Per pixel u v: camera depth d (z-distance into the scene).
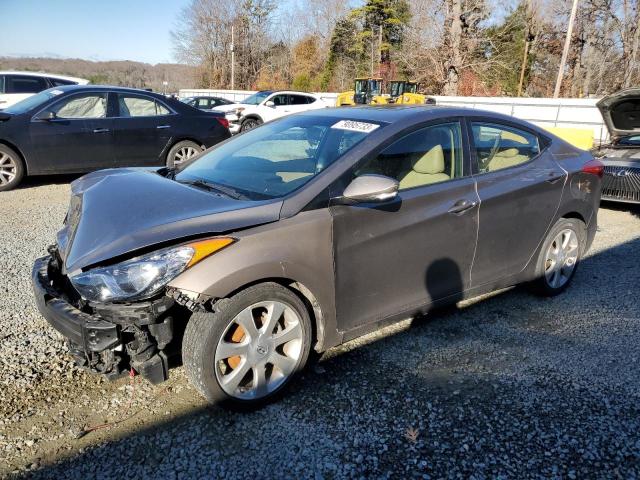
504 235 3.76
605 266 5.18
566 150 4.35
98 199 3.04
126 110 8.35
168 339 2.59
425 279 3.37
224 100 23.28
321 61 53.31
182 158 8.90
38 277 2.83
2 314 3.79
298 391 2.97
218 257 2.51
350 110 3.77
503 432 2.65
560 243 4.29
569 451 2.53
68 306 2.61
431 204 3.30
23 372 3.09
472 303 4.22
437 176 3.42
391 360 3.32
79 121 7.94
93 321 2.46
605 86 38.47
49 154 7.80
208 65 56.31
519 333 3.71
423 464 2.43
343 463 2.43
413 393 2.96
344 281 2.97
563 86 41.72
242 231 2.63
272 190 3.01
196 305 2.49
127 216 2.73
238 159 3.56
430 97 23.58
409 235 3.19
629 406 2.88
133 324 2.46
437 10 34.66
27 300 4.05
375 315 3.18
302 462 2.44
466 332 3.71
